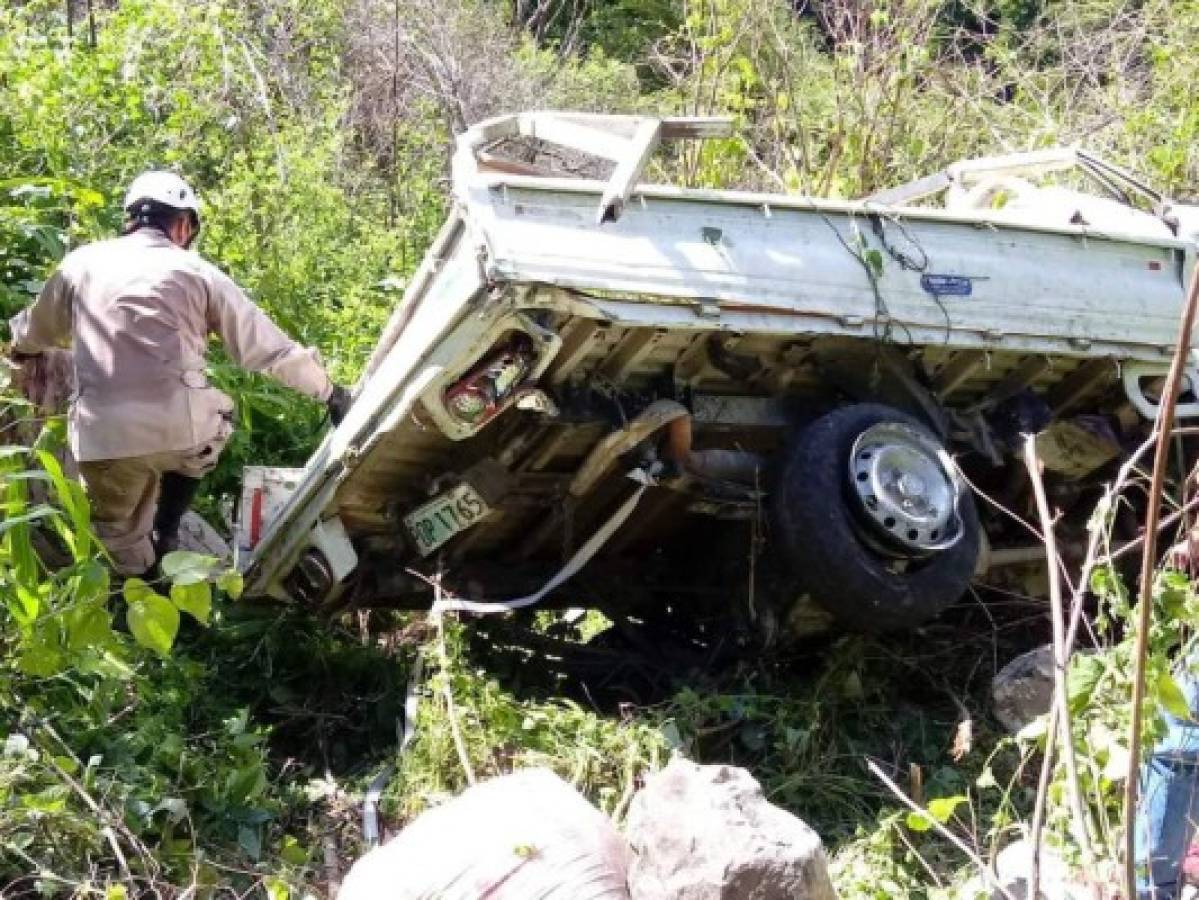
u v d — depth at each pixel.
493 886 3.65
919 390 5.35
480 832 3.76
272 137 8.55
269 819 4.67
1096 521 2.94
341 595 5.79
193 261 5.59
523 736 4.97
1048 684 5.18
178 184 5.73
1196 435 5.86
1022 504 5.87
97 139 7.77
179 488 5.84
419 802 4.75
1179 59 10.44
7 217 6.84
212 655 5.82
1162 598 3.20
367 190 10.11
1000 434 5.64
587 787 4.82
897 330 5.09
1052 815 3.51
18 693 4.71
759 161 8.91
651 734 4.93
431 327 4.88
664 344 5.01
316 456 5.58
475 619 5.82
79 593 4.34
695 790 3.73
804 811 4.91
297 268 7.85
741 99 9.03
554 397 5.00
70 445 5.53
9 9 8.51
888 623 5.10
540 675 5.86
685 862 3.60
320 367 5.61
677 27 14.65
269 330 5.59
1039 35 11.32
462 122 11.24
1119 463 5.88
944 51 11.45
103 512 5.68
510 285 4.60
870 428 5.10
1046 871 3.86
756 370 5.18
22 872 4.08
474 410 4.84
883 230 5.14
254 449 7.13
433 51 11.76
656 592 6.09
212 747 5.06
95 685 4.91
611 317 4.70
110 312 5.48
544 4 14.37
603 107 12.57
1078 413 5.84
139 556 5.80
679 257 4.81
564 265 4.65
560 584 5.96
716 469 5.25
